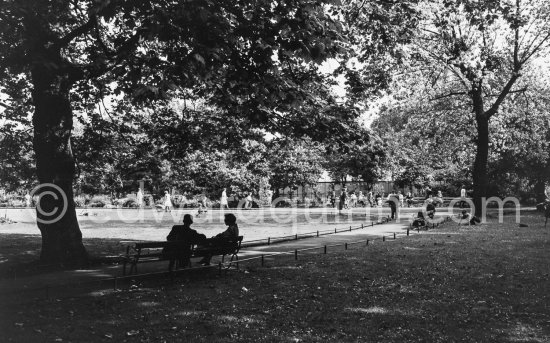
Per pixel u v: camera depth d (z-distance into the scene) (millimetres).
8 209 45938
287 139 18656
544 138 39844
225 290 9789
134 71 10305
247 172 46500
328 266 12820
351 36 14969
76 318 7566
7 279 11117
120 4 10086
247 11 11227
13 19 10586
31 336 6574
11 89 16859
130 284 10469
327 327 7055
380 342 6348
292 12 10734
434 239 19688
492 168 43844
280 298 8977
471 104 34250
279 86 11531
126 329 6977
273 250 16500
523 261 13242
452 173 52469
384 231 24219
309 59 10711
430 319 7473
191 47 10328
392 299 8859
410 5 14789
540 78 34000
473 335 6629
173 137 18938
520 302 8516
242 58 11039
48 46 12789
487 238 19656
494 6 17375
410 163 55594
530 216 34562
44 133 13211
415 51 28344
